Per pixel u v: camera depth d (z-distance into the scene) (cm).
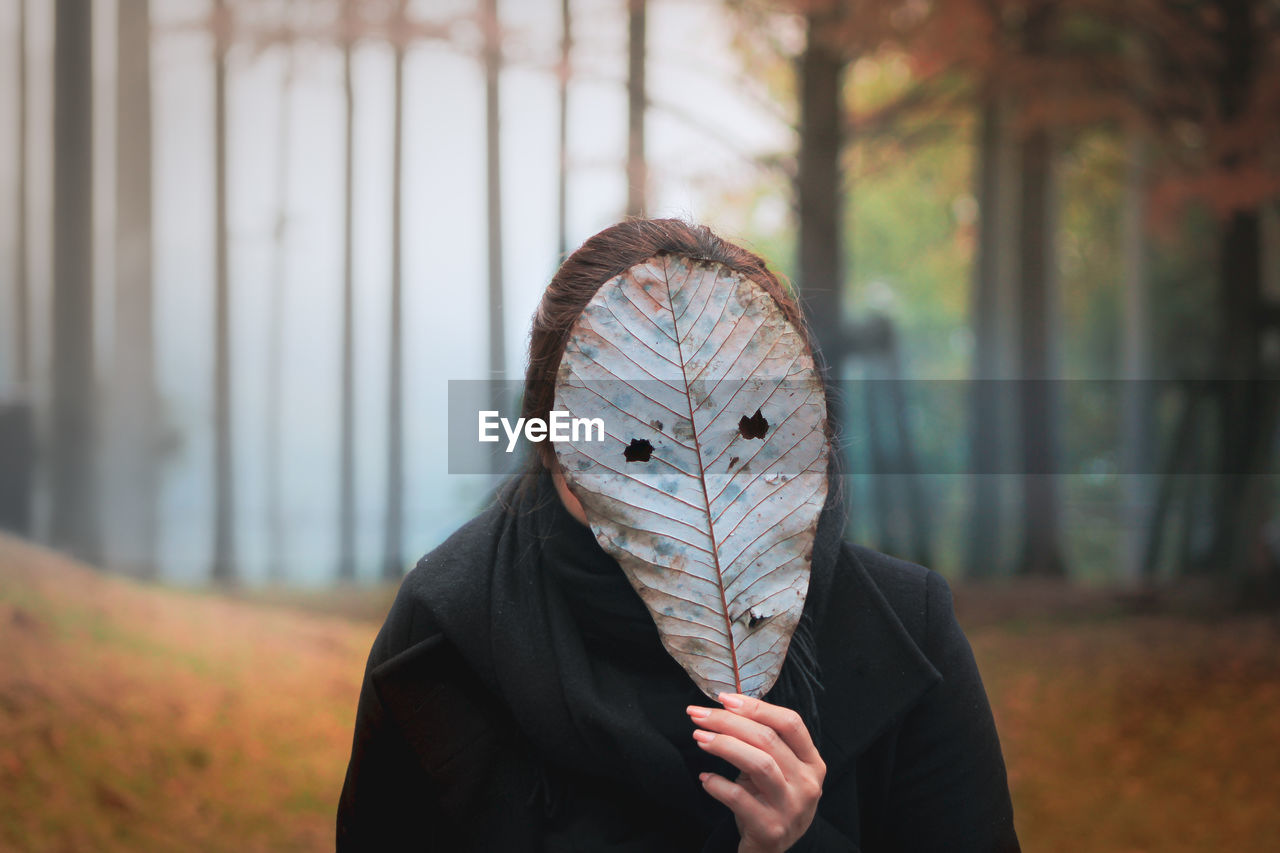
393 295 1074
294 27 958
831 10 938
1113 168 1255
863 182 1706
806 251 956
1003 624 884
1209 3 919
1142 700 671
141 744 490
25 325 1224
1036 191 1155
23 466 996
